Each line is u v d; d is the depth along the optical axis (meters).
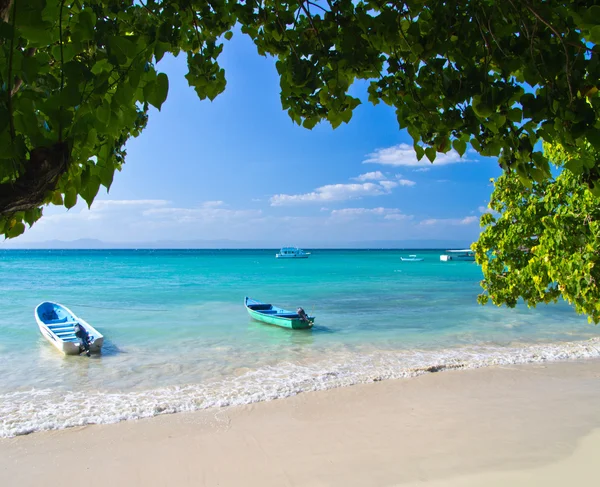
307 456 7.34
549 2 1.89
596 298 6.18
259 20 2.57
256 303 23.75
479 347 15.73
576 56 1.70
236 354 14.87
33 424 8.68
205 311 24.72
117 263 85.56
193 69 2.65
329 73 2.22
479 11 1.94
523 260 8.10
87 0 1.95
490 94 1.81
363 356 14.42
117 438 8.10
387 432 8.23
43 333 17.14
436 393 10.41
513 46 1.85
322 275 53.69
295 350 15.44
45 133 1.32
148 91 1.46
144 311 24.67
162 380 11.74
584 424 8.47
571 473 6.59
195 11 2.48
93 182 1.48
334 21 2.21
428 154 2.27
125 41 1.30
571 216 6.57
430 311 24.88
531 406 9.49
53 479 6.73
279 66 2.37
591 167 1.94
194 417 9.06
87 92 1.31
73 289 35.97
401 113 2.29
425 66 2.24
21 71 1.21
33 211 1.61
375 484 6.38
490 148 2.08
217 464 7.12
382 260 104.81
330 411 9.34
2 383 11.53
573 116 1.70
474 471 6.70
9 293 33.22
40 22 1.21
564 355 13.79
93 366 13.27
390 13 1.88
